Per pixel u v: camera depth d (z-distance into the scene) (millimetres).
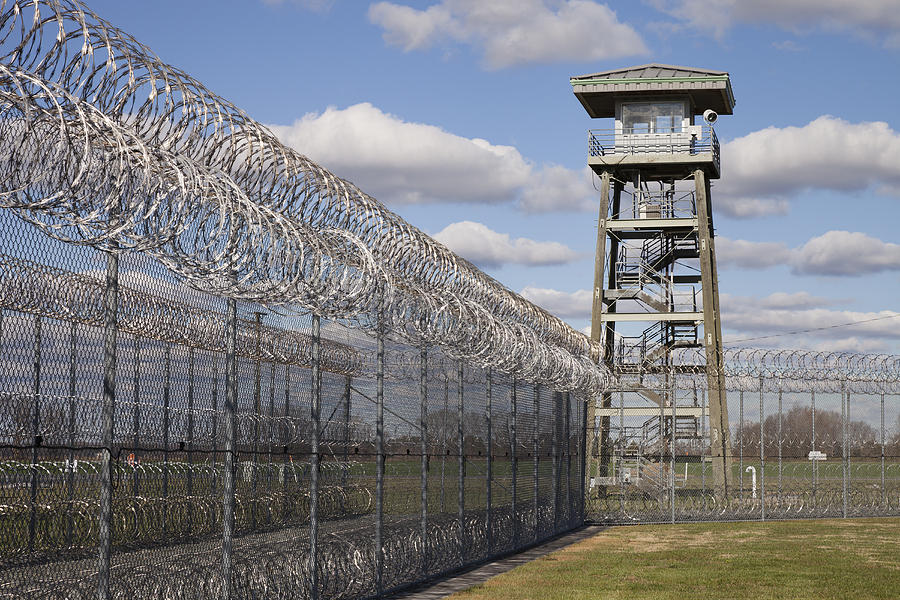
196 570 9047
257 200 9266
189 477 11977
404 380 14945
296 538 11109
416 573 14734
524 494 20938
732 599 14211
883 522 28516
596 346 27953
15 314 8609
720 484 30312
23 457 8719
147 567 8375
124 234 6871
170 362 10562
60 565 8156
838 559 19250
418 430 15180
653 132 36531
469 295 15016
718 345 36156
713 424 30594
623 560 18828
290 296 9078
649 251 37969
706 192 38062
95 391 8297
